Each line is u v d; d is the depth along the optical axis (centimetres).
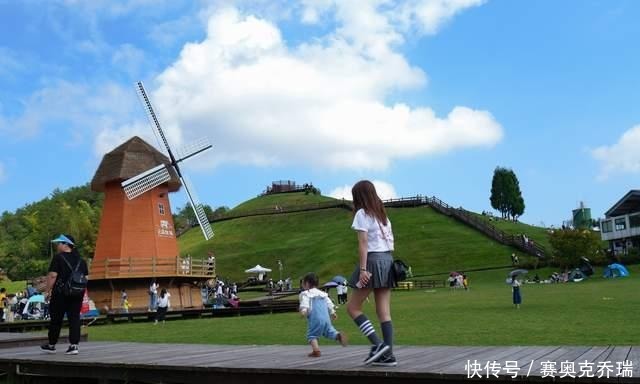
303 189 12575
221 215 10556
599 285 4019
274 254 8031
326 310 845
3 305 3045
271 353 873
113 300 3794
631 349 751
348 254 7381
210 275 4300
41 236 10275
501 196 10588
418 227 8244
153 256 4022
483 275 6041
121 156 4094
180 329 2161
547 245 7488
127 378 789
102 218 4097
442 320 1983
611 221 7081
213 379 720
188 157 4438
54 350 992
